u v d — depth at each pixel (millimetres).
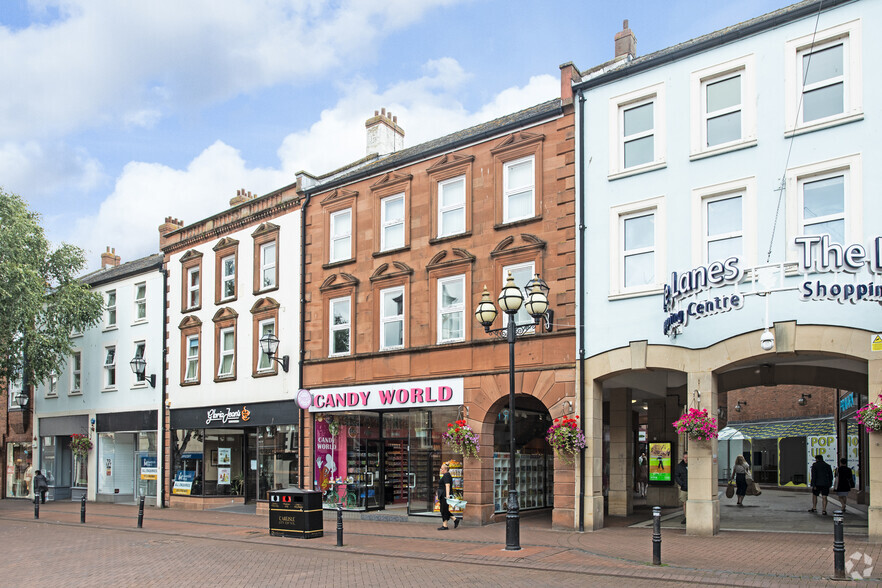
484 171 20906
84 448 33781
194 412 28859
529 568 13195
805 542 14586
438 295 21500
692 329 16375
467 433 19562
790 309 14922
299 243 25578
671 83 17609
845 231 14867
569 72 19328
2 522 25281
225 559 15414
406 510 22719
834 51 15516
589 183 18734
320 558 15219
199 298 29641
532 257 19500
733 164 16422
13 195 29688
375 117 28250
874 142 14641
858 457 25016
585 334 18250
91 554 16734
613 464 21469
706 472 15992
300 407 23906
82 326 33312
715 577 11680
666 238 17234
